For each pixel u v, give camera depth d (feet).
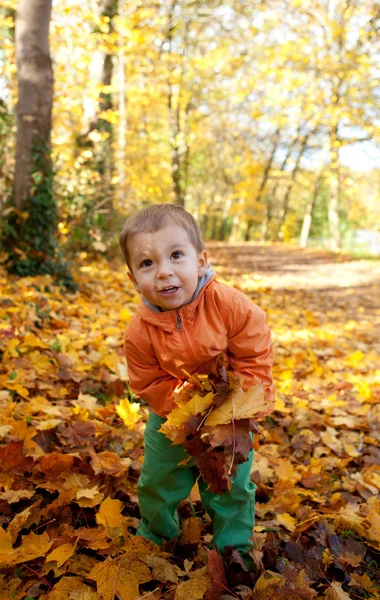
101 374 12.19
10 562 5.82
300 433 10.81
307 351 18.08
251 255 65.87
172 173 73.10
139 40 33.50
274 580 5.77
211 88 82.12
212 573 5.71
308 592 5.68
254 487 6.51
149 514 6.68
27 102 22.38
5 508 6.88
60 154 30.78
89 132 33.12
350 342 21.61
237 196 105.09
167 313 5.97
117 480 7.82
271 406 5.65
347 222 144.56
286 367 15.55
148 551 6.40
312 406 12.67
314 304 31.68
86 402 10.20
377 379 15.35
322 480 9.06
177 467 6.44
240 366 6.09
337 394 14.05
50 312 15.99
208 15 55.98
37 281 21.20
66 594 5.63
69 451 8.38
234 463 5.14
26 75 22.35
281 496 8.09
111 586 5.73
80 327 16.02
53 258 22.82
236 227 123.95
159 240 5.67
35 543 6.19
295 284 40.47
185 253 5.77
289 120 67.21
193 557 6.64
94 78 34.71
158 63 58.90
